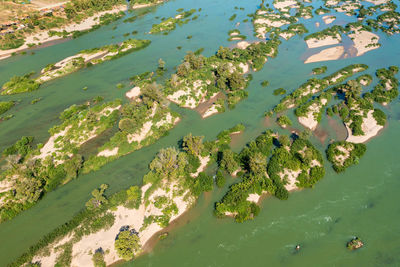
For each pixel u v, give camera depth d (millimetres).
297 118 99688
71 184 79188
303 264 57594
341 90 111250
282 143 83875
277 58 145750
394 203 68500
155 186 74000
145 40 170875
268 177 75938
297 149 83875
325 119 98062
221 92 118000
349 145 83562
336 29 170000
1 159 89750
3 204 72312
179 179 75125
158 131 95250
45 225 68062
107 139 94438
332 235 62500
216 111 105812
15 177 80312
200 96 113625
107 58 152000
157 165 75875
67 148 89688
